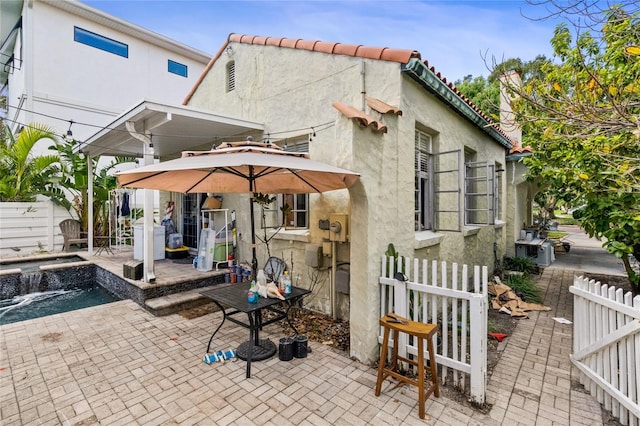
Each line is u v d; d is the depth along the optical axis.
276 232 6.03
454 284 3.26
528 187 12.30
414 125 5.08
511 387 3.38
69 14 11.77
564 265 10.14
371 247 3.87
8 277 6.87
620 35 3.18
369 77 4.91
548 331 4.91
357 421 2.82
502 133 8.54
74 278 7.77
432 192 6.03
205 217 8.22
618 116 2.63
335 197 5.10
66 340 4.43
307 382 3.43
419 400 2.86
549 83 3.51
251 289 3.92
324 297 5.37
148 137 5.84
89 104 12.27
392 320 3.23
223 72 7.68
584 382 3.34
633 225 4.11
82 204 10.52
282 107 6.14
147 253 5.84
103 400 3.11
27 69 10.83
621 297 2.91
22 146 9.20
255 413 2.93
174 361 3.87
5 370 3.66
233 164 2.96
